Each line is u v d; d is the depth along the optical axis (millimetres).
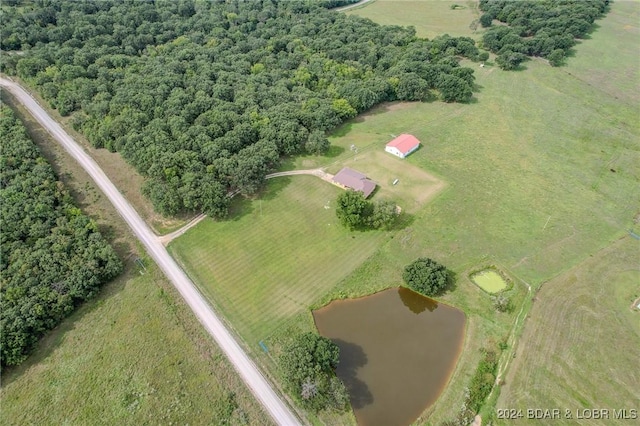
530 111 152125
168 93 140250
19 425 68250
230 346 79688
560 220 105125
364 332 82688
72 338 80312
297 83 154250
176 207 101500
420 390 73250
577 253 96062
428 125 144500
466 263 94500
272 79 154875
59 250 88875
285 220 106750
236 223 105625
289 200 112625
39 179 106312
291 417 69312
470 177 119750
